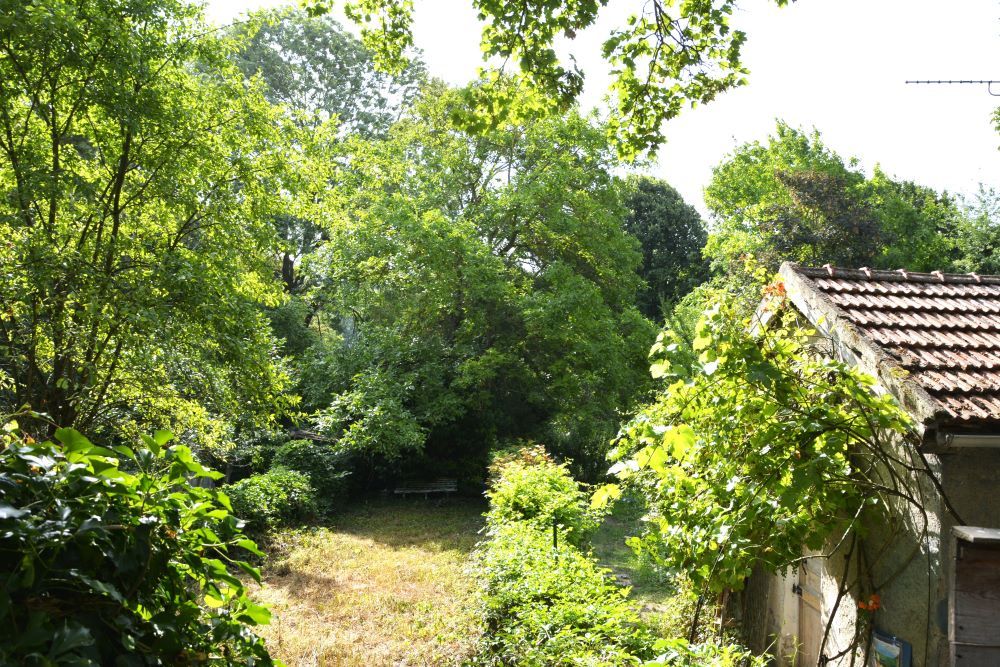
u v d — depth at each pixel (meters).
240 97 12.29
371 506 21.12
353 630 9.75
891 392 5.37
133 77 10.51
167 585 2.58
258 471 20.52
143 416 12.08
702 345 5.20
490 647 7.89
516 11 6.43
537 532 10.22
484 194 24.52
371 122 32.81
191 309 10.83
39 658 2.00
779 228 27.56
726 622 7.99
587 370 22.97
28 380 10.70
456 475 23.11
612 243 24.80
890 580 5.58
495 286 21.84
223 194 11.94
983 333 6.16
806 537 5.65
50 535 2.17
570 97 6.66
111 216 11.78
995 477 5.25
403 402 21.86
